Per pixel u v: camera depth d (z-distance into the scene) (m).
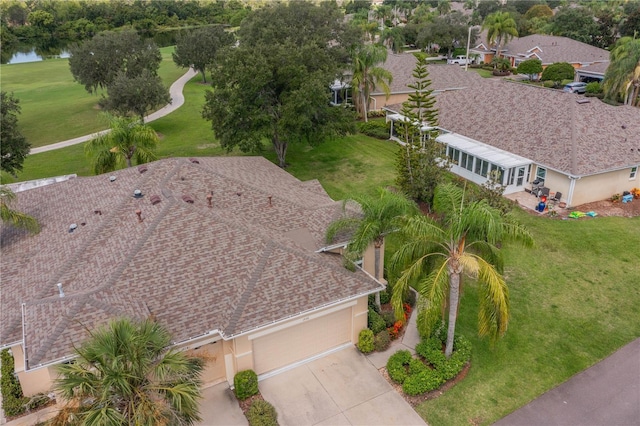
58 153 43.38
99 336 11.24
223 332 15.08
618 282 22.17
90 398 10.88
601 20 82.75
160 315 15.30
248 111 32.59
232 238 18.28
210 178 22.56
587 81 64.88
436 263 15.92
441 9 110.38
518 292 21.56
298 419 15.20
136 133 28.39
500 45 80.81
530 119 34.84
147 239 17.66
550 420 15.07
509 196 31.36
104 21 128.12
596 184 29.89
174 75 81.81
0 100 36.00
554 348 18.23
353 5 145.75
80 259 17.58
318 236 20.27
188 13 143.00
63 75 86.12
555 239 25.89
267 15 50.06
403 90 51.66
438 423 15.02
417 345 17.73
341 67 47.31
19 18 129.38
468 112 39.69
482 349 18.23
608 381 16.59
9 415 15.48
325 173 36.22
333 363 17.62
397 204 18.12
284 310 15.99
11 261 18.84
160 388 11.09
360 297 17.77
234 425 14.94
